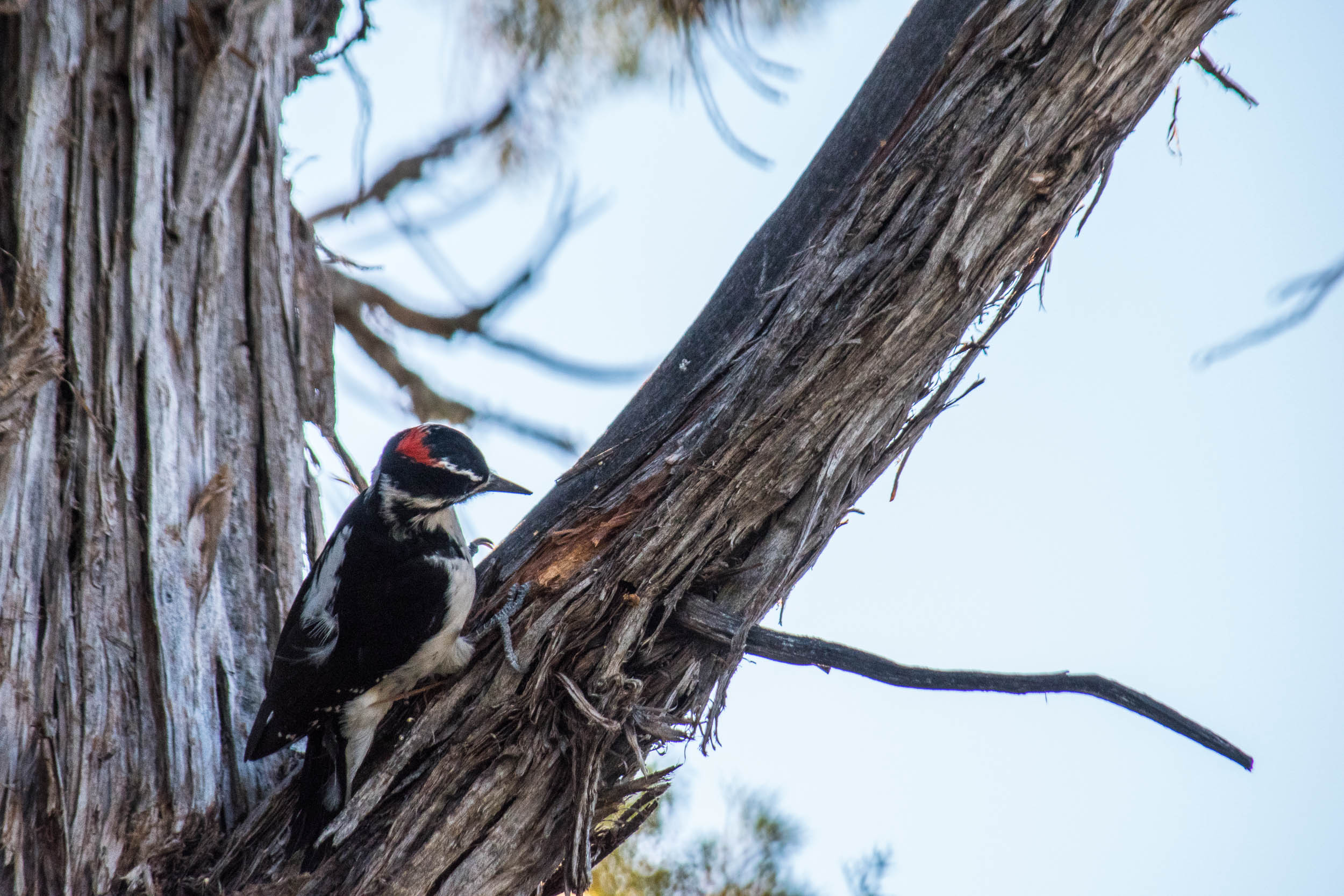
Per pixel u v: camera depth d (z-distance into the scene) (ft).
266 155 34.19
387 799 25.39
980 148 23.77
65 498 27.50
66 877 25.03
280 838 26.96
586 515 27.09
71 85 30.37
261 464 31.76
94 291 29.37
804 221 28.30
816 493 24.80
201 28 32.83
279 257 33.86
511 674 25.34
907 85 27.73
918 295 23.93
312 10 39.22
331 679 28.04
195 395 30.66
